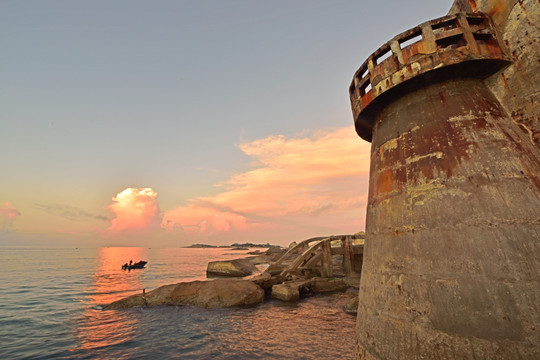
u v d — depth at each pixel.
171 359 10.74
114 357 11.00
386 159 5.96
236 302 19.06
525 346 3.41
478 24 5.90
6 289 28.78
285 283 22.64
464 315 3.86
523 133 5.37
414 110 5.79
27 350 11.77
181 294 19.86
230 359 10.65
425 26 5.63
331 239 27.61
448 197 4.62
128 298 19.50
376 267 5.45
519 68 5.63
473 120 5.12
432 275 4.32
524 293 3.65
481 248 4.08
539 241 3.90
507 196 4.31
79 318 16.67
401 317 4.50
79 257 110.38
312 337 12.95
